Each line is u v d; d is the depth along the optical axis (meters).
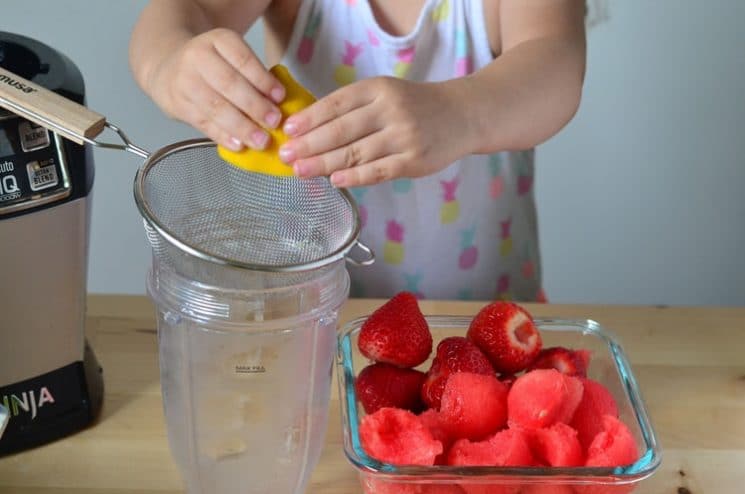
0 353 0.68
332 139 0.65
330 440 0.74
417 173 0.73
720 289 1.59
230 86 0.64
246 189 0.69
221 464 0.67
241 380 0.64
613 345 0.75
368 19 1.05
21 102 0.60
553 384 0.64
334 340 0.66
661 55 1.40
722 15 1.38
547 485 0.62
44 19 1.29
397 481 0.62
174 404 0.66
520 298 1.19
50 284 0.67
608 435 0.64
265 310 0.60
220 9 0.98
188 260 0.60
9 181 0.63
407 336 0.70
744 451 0.74
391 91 0.69
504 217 1.14
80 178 0.65
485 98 0.81
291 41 1.09
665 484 0.71
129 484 0.69
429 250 1.12
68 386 0.72
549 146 1.46
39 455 0.71
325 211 0.68
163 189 0.65
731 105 1.44
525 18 0.97
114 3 1.28
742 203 1.51
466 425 0.65
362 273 1.13
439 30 1.07
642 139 1.46
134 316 0.86
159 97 0.75
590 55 1.40
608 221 1.52
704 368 0.83
